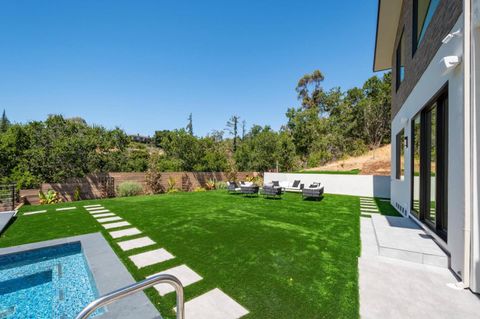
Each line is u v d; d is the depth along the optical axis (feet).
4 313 9.91
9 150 39.40
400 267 11.88
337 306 8.57
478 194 9.21
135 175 46.14
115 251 14.57
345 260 12.92
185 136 57.26
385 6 26.32
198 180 54.34
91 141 42.98
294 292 9.59
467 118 9.52
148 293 9.62
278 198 38.09
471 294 9.26
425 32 16.16
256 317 7.99
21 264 14.64
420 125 17.70
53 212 27.63
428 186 16.65
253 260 13.03
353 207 29.96
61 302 10.68
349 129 88.12
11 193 29.76
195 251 14.46
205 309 8.48
